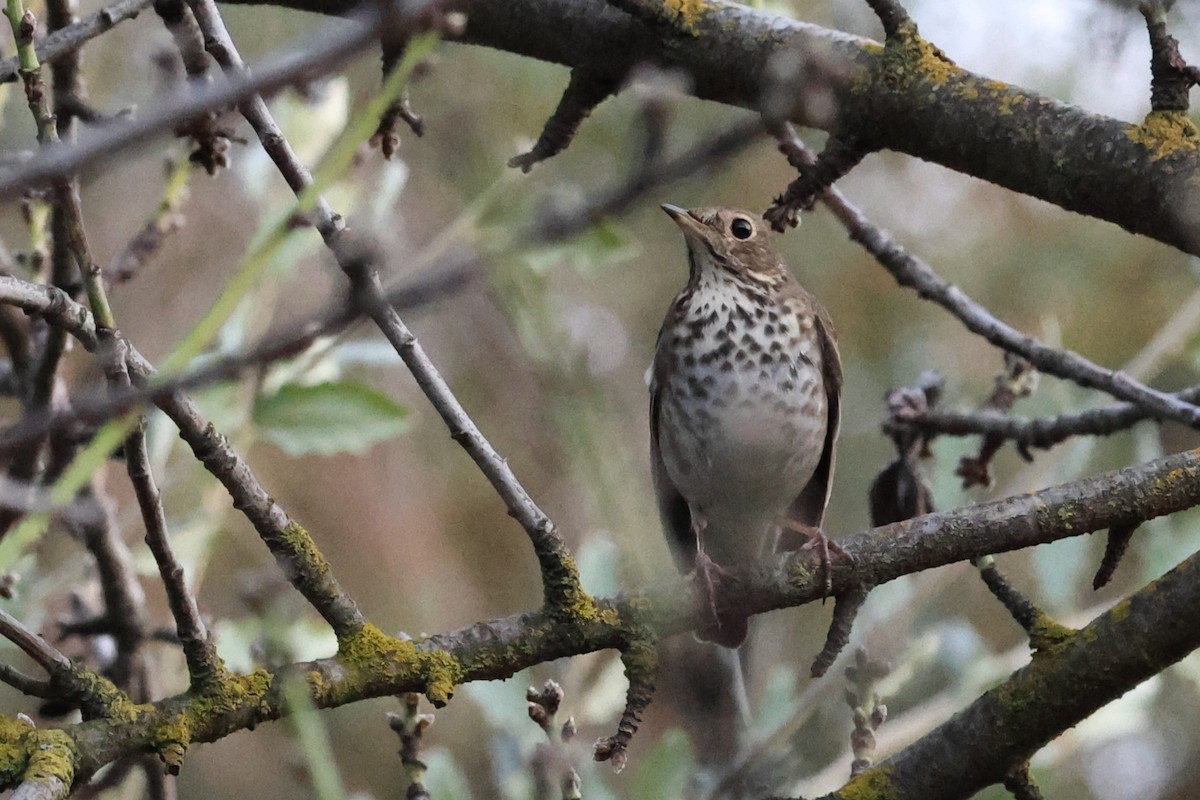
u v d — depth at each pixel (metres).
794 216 7.86
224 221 13.91
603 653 10.84
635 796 8.42
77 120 8.66
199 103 3.47
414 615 14.05
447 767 8.69
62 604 11.08
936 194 16.59
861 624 10.57
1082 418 9.04
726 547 10.20
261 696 6.12
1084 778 15.29
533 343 9.88
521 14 8.16
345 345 9.95
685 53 7.95
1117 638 6.91
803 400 9.89
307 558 6.35
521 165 8.38
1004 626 14.80
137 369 5.88
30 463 8.02
